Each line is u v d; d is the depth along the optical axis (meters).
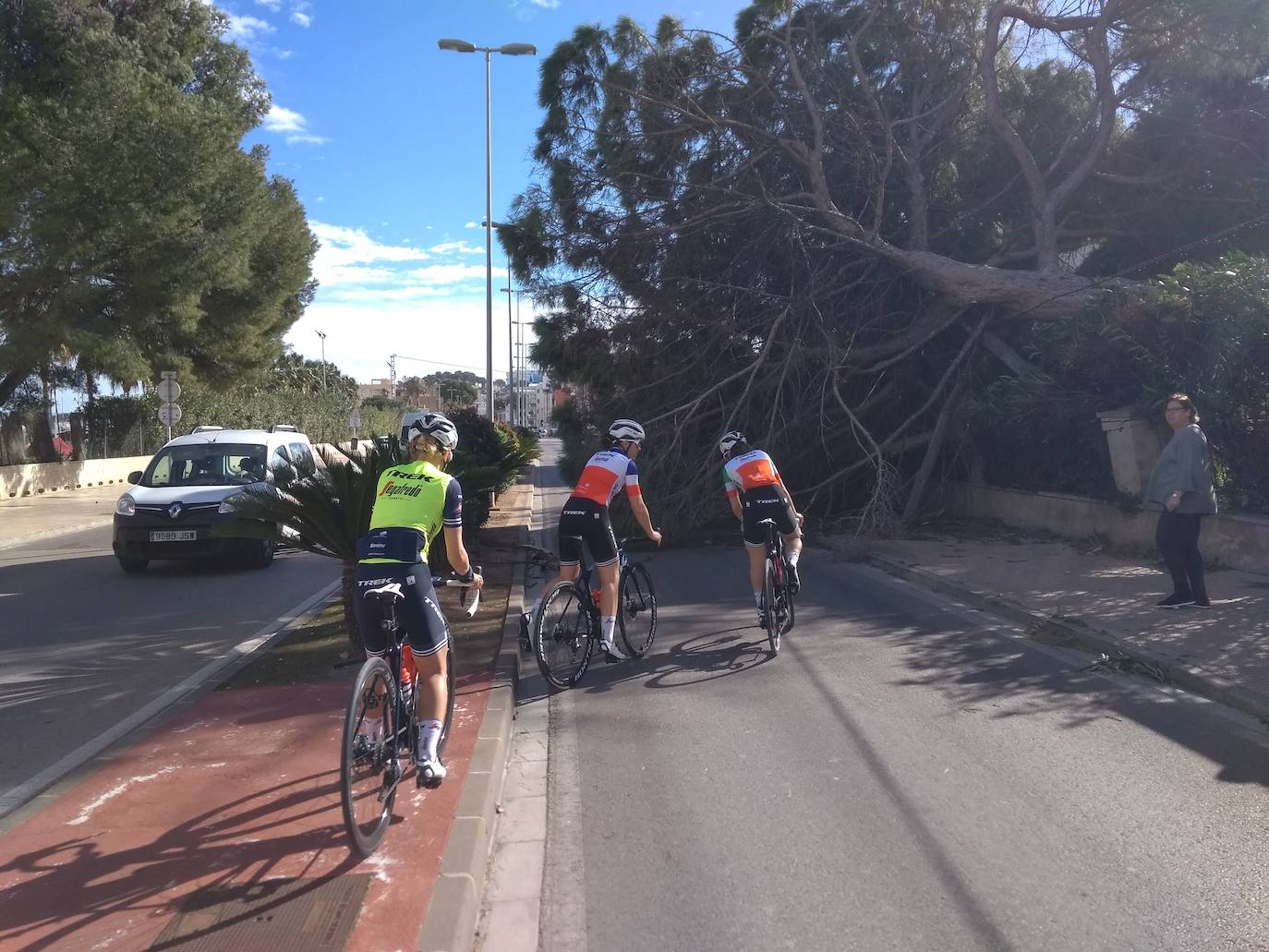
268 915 3.43
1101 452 12.31
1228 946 3.32
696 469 14.34
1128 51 14.15
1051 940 3.38
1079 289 12.94
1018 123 15.70
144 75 23.19
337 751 5.23
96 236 21.98
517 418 92.94
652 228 14.52
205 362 30.25
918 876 3.86
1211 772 4.88
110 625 9.37
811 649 7.59
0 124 20.94
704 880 3.89
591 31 15.09
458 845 3.94
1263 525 9.41
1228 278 9.91
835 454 15.34
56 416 29.55
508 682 6.54
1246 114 13.80
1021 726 5.62
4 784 5.07
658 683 6.75
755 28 15.55
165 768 4.99
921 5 14.78
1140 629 7.45
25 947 3.24
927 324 14.66
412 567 4.36
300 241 30.44
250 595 11.05
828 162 15.43
